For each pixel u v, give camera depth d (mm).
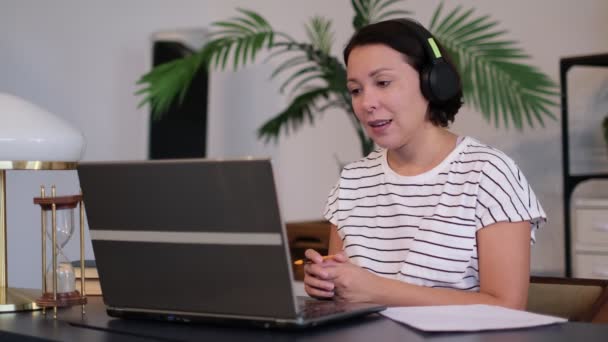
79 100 4562
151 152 4516
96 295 1652
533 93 3209
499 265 1562
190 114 4500
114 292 1319
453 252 1619
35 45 4457
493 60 3254
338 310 1248
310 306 1299
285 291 1145
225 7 4656
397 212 1729
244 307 1187
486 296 1521
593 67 3541
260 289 1164
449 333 1144
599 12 3574
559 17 3674
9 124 1535
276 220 1127
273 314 1164
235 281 1184
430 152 1717
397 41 1622
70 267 1470
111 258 1298
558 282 1676
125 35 4680
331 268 1472
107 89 4629
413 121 1654
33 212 3514
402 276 1650
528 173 3742
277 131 3906
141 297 1291
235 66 3648
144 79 3768
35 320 1364
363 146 3680
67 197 1454
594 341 1072
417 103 1650
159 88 3730
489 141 3842
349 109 3742
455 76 1679
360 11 3559
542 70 3723
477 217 1608
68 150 1598
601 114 3555
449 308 1335
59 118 1632
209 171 1162
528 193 1629
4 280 1604
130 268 1284
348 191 1850
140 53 4703
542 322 1201
